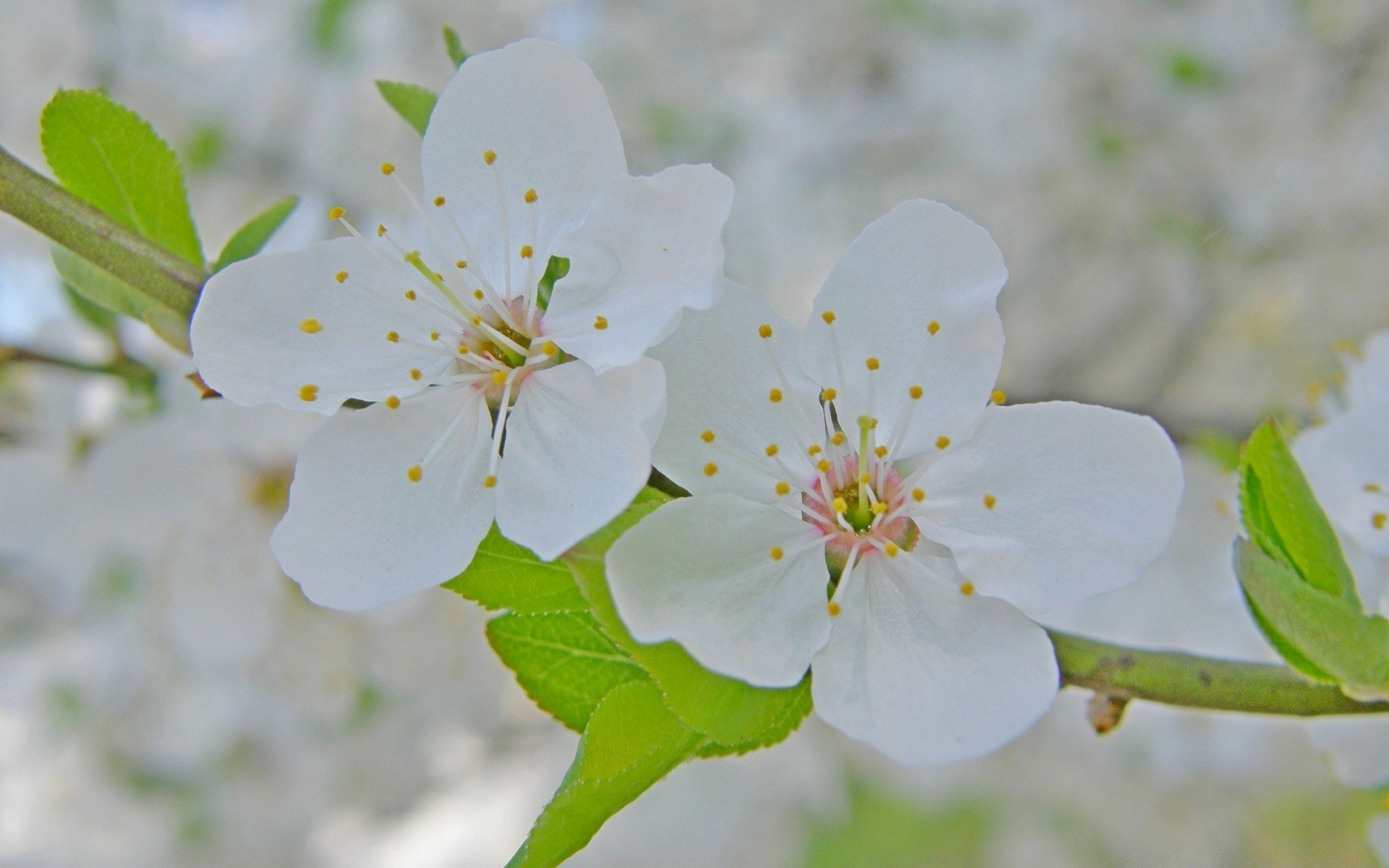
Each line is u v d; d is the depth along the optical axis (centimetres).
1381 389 19
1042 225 41
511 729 37
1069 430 16
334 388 17
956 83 41
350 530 16
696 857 36
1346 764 18
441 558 16
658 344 16
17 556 29
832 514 17
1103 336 40
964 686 16
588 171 17
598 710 16
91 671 33
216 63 38
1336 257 40
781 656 16
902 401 17
